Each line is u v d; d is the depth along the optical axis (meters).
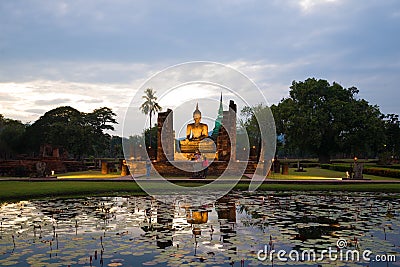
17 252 6.18
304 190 15.37
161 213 10.07
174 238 7.18
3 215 9.70
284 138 44.38
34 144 49.16
